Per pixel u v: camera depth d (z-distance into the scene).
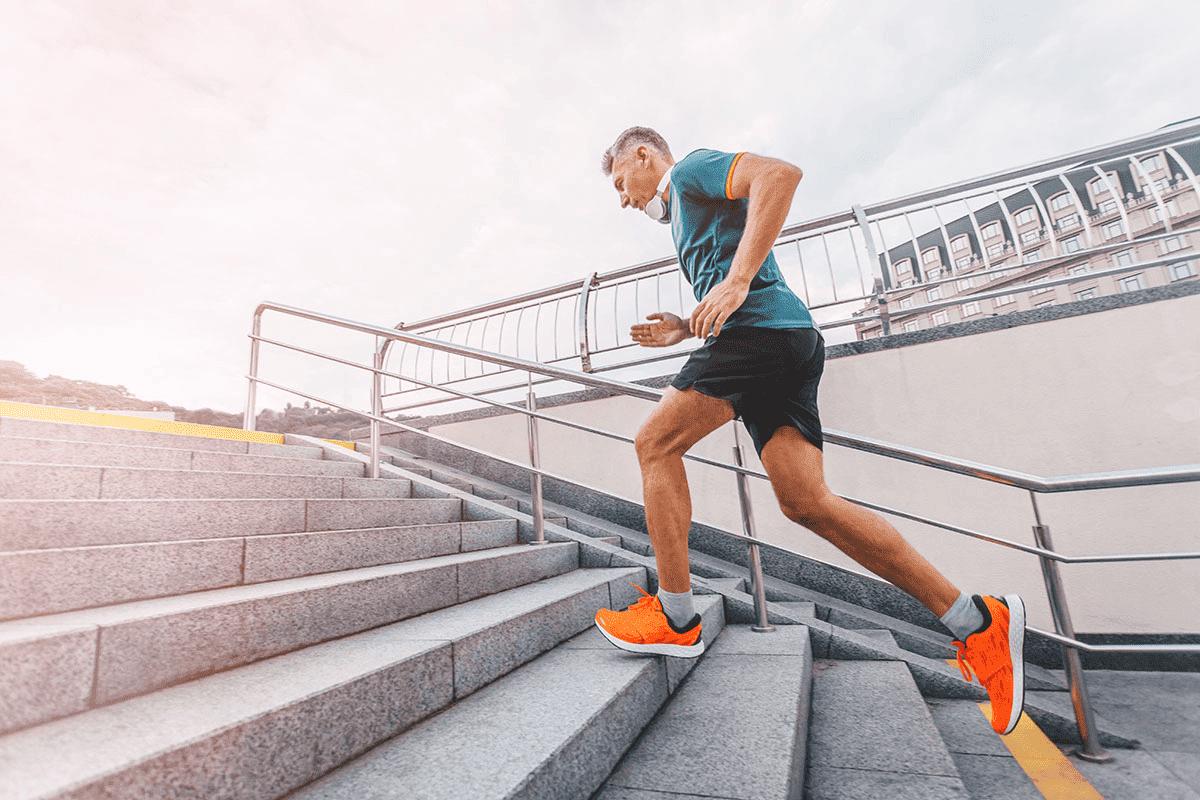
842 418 3.51
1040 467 3.08
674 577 1.52
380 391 3.39
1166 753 1.77
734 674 1.84
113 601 1.26
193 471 2.18
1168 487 2.84
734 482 3.73
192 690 0.97
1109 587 2.87
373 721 1.04
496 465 4.71
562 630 1.88
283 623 1.27
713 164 1.45
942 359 3.38
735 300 1.27
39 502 1.43
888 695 1.97
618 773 1.21
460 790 0.84
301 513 2.19
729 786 1.10
